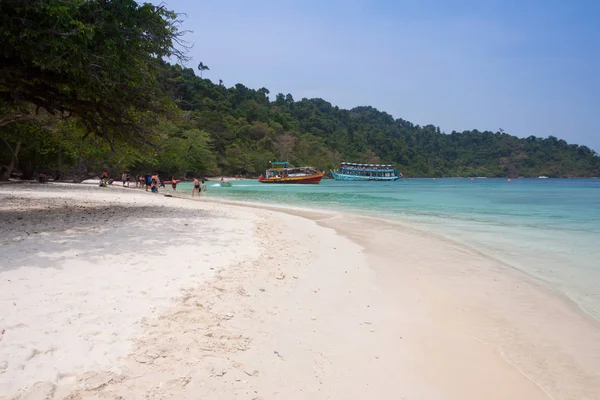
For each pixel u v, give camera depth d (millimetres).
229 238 10242
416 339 5086
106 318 4465
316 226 15500
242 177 106562
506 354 4820
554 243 12305
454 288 7477
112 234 9383
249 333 4617
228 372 3707
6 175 31844
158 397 3191
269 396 3451
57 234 8938
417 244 12070
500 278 8250
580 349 5008
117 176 57375
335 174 111875
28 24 9141
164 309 4926
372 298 6609
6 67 10297
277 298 6020
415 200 32875
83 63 10508
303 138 145750
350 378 3963
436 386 3986
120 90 12133
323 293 6609
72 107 13367
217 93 137000
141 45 11914
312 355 4332
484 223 17234
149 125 14930
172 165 69938
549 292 7312
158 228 10891
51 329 4051
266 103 179500
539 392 4004
